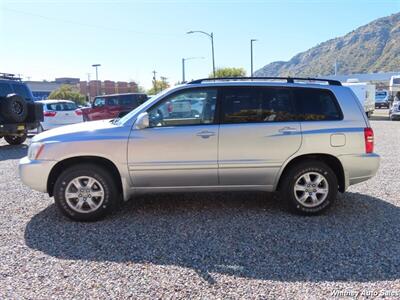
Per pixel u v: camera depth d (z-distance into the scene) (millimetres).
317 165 5055
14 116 12281
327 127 5051
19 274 3549
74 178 4934
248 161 5004
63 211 4965
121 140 4910
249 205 5605
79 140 4906
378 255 3883
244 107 5059
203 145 4957
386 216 5090
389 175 7547
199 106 5055
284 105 5090
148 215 5199
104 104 18859
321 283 3348
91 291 3240
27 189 6727
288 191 5105
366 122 5141
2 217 5188
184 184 5078
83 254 3982
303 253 3943
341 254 3912
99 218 5016
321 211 5109
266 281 3389
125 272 3576
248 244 4184
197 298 3119
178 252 4004
